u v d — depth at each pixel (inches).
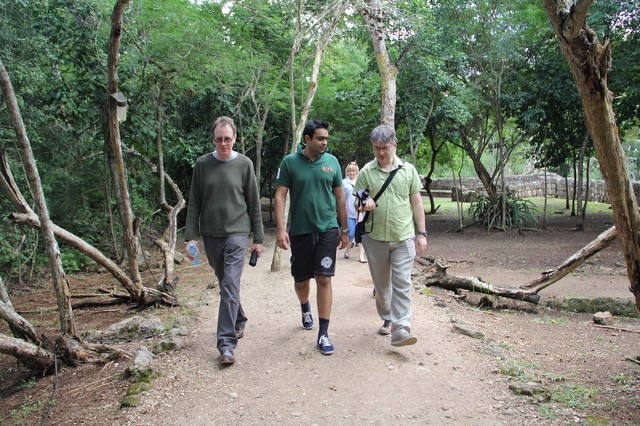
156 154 398.3
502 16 527.8
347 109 641.6
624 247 127.1
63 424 132.9
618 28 487.8
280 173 173.6
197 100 474.6
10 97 159.6
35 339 175.9
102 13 329.4
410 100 520.1
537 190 1155.9
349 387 145.3
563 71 520.7
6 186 197.0
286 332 192.5
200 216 169.9
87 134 414.0
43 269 367.6
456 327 197.2
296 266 175.5
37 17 325.4
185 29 339.9
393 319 162.4
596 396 142.1
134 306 261.0
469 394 141.3
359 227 171.6
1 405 152.7
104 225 432.5
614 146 115.3
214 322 212.4
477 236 571.8
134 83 345.1
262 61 455.2
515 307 282.7
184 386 147.8
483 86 578.9
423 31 451.5
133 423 128.4
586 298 277.9
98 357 177.3
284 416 130.1
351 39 550.9
